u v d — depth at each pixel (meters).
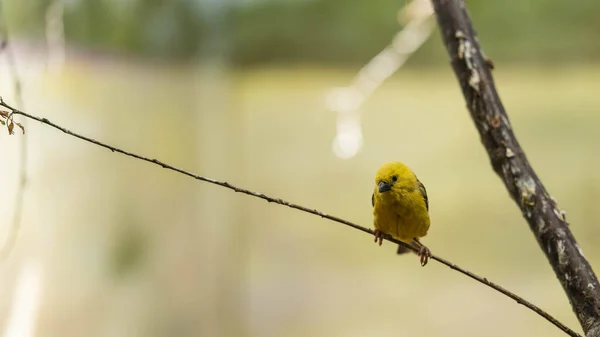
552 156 13.12
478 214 13.37
